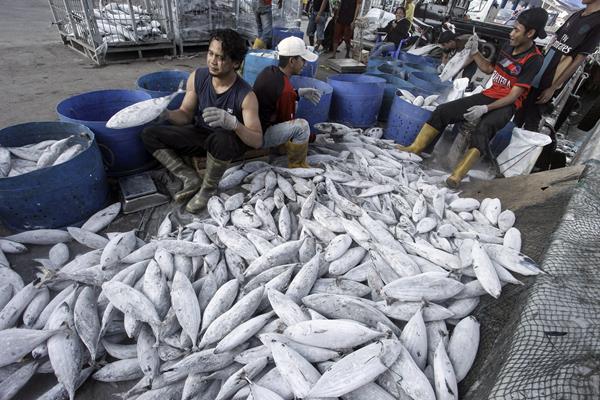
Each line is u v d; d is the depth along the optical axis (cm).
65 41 753
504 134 381
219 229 233
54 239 234
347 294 197
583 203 223
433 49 675
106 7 726
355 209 256
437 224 262
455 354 165
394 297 185
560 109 516
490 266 200
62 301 183
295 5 898
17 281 200
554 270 185
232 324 174
